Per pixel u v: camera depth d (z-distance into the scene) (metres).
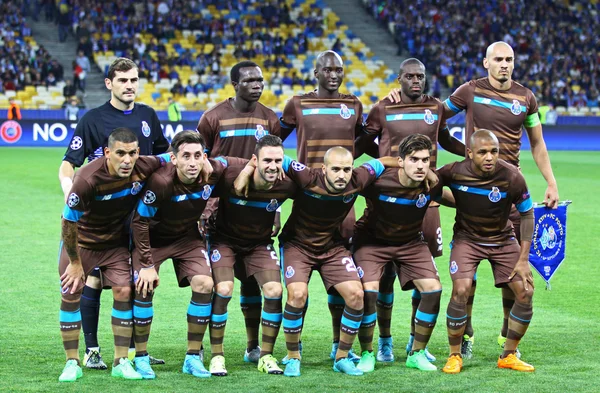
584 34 33.28
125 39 29.83
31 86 28.39
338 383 5.04
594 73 31.81
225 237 5.53
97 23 30.50
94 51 29.75
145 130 5.71
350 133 6.12
